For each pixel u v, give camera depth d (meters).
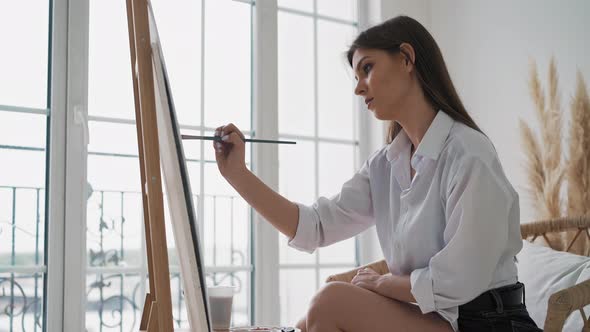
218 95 2.83
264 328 1.48
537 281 2.04
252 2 2.94
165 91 1.01
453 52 3.11
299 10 3.12
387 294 1.37
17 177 2.38
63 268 2.37
